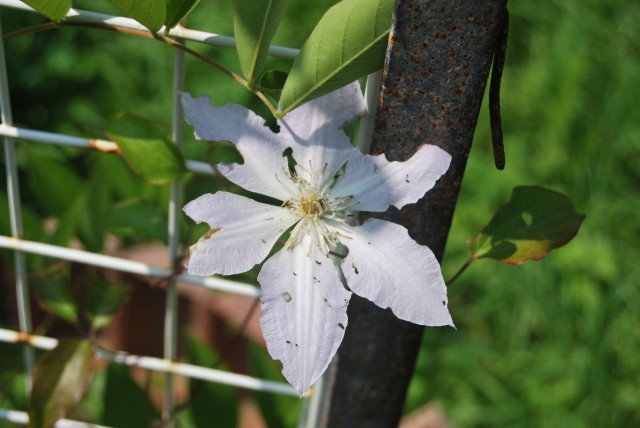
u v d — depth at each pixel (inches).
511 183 47.4
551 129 49.7
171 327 26.0
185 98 21.6
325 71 21.0
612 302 43.3
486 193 47.3
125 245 38.8
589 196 47.4
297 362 20.8
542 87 50.6
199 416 29.5
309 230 21.5
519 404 41.4
